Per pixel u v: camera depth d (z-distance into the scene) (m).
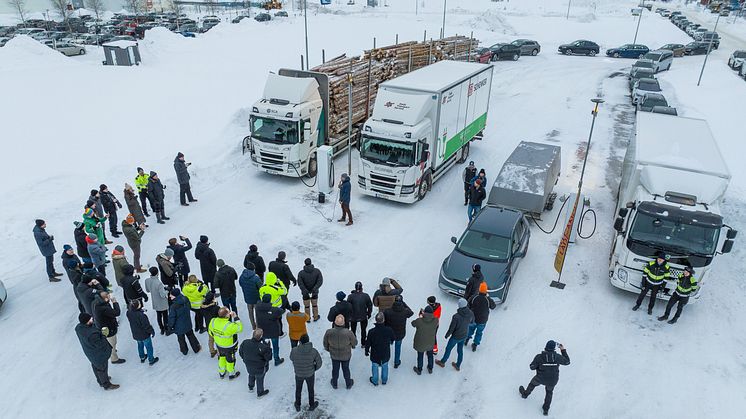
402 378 9.72
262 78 29.30
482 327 10.10
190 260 13.31
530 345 10.58
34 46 32.06
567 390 9.49
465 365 10.05
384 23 52.06
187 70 31.30
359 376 9.77
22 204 14.82
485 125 22.72
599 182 18.59
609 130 24.09
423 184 16.91
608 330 11.10
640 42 50.03
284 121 16.86
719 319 11.59
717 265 13.70
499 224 13.04
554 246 14.54
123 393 9.16
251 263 10.34
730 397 9.37
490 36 48.50
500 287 11.47
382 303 10.06
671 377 9.83
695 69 36.66
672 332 11.09
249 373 8.87
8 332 10.56
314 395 9.26
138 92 25.27
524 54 42.88
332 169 17.36
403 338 9.92
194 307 10.21
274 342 9.66
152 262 13.15
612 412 9.02
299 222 15.53
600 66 39.22
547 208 16.69
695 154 12.95
